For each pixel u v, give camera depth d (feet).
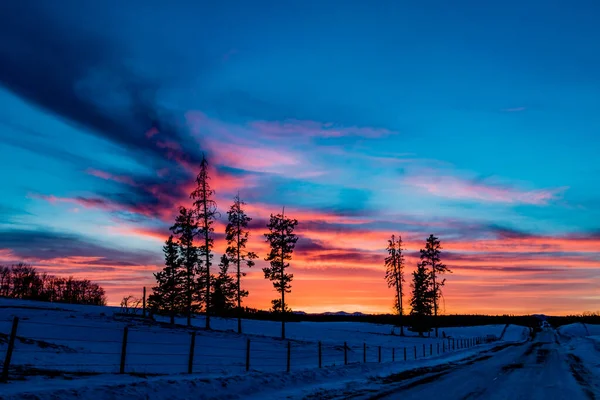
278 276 176.65
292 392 52.34
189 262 185.78
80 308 195.62
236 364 84.53
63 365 61.52
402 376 74.43
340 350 142.61
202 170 171.83
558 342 255.29
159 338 121.39
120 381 44.88
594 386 62.03
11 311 138.21
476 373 79.56
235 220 175.63
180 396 42.52
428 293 269.64
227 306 172.14
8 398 30.96
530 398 50.08
